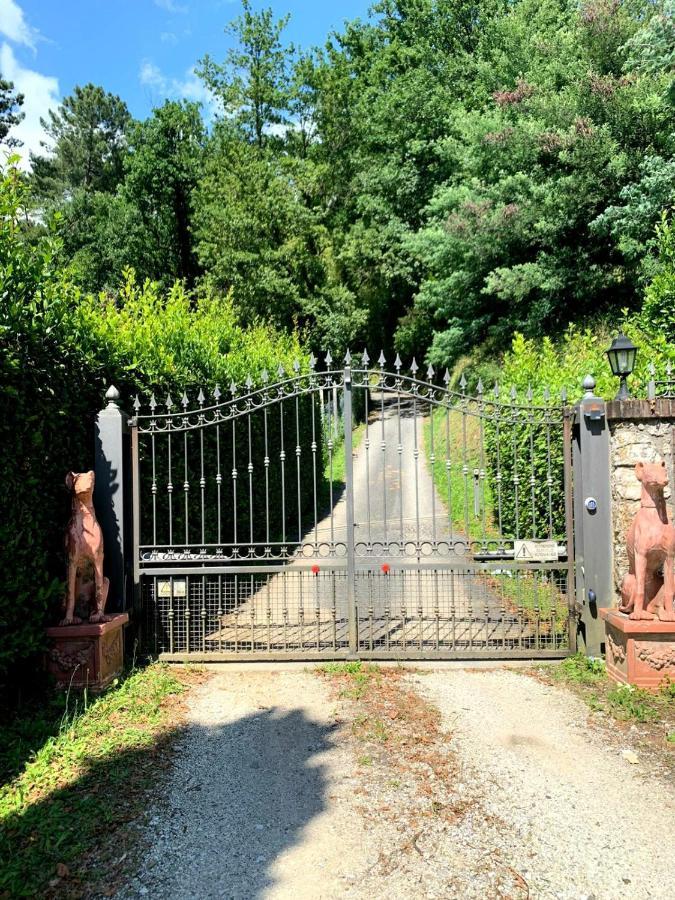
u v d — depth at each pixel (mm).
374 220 25359
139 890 2465
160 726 3953
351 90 27141
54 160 38375
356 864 2611
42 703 4188
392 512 11242
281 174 25969
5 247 4047
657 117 13242
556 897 2398
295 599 7031
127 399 5676
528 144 14875
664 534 4250
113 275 28078
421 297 18734
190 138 29484
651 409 4797
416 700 4332
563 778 3289
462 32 23469
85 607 4582
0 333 3732
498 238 15172
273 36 27641
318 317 23781
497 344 17516
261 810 3025
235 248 23750
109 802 3074
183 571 5090
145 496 5789
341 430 15961
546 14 18156
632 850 2678
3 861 2596
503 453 8469
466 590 6969
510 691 4469
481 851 2688
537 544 5066
